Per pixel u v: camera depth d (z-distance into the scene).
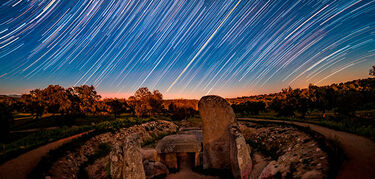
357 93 25.77
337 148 9.98
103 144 17.72
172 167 15.30
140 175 10.20
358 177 7.07
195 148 15.02
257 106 46.56
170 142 15.60
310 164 9.48
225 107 14.86
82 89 57.56
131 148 10.16
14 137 24.80
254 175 12.21
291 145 14.21
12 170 9.97
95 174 13.12
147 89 51.38
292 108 31.64
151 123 31.89
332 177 7.43
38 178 9.17
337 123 18.91
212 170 14.12
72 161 12.62
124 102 64.38
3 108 21.39
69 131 21.77
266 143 18.16
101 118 50.97
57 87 48.62
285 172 9.96
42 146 14.77
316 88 36.97
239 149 12.42
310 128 16.75
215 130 14.88
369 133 12.70
